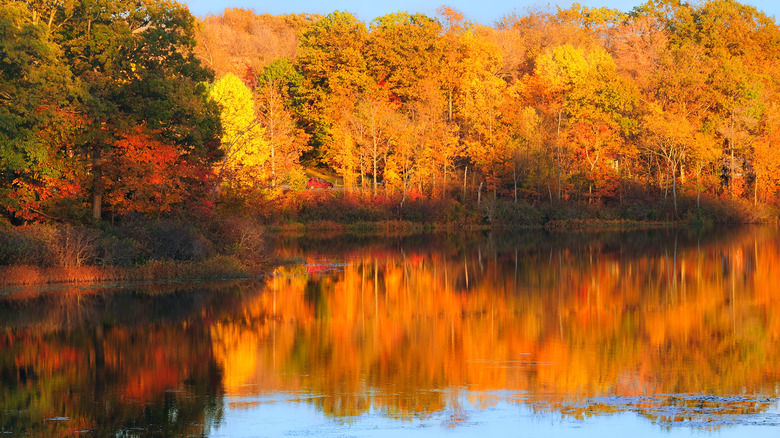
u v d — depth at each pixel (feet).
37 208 121.80
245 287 109.91
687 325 83.66
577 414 50.98
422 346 72.49
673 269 137.08
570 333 79.20
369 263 147.74
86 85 122.21
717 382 59.06
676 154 274.36
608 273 131.85
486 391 56.80
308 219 253.85
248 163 221.25
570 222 258.57
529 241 201.98
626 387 57.67
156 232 120.98
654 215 268.21
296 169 265.54
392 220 252.21
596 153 271.49
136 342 73.72
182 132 132.46
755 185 273.13
